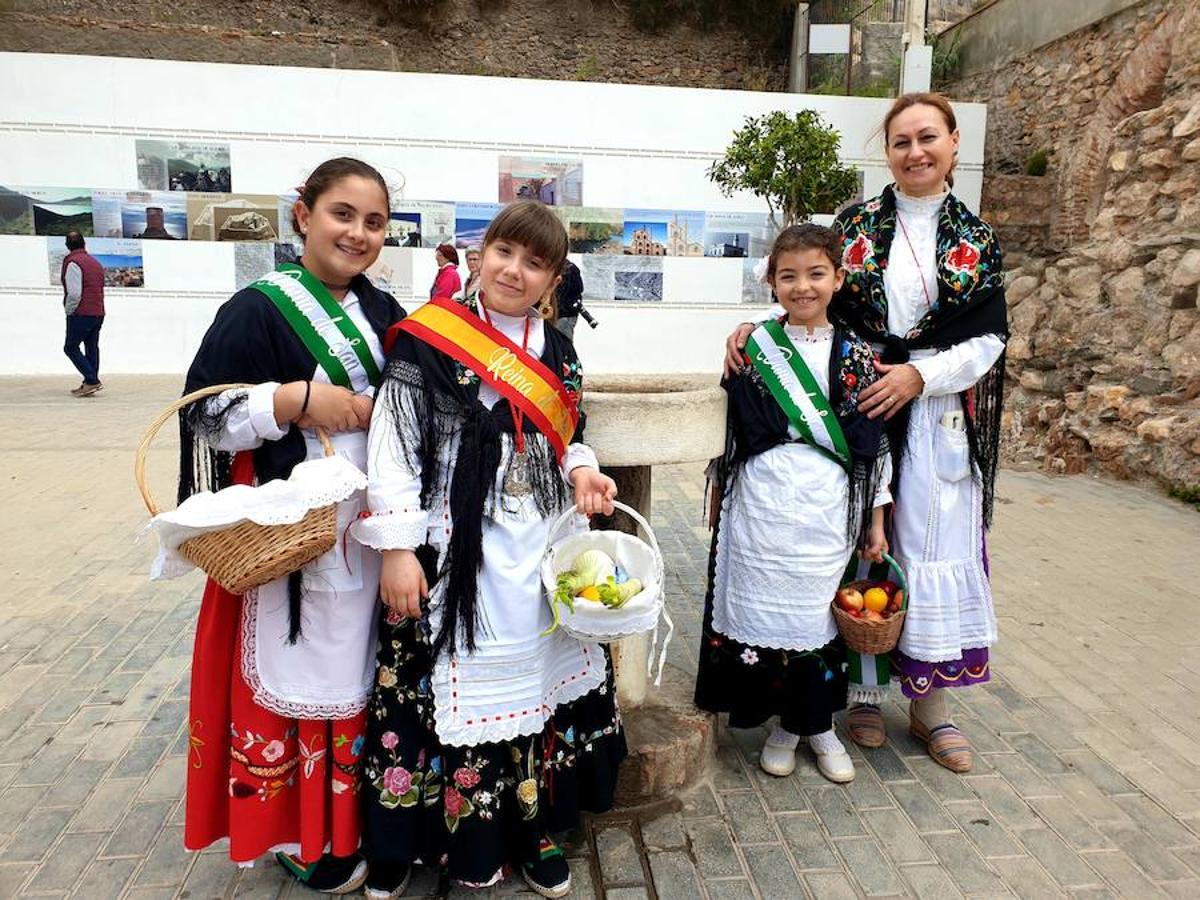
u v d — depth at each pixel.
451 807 1.97
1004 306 2.57
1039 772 2.73
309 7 15.01
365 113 10.56
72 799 2.54
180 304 10.66
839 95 12.48
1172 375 6.24
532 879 2.15
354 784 2.01
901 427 2.58
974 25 12.49
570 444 2.09
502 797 2.02
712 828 2.42
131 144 10.28
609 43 15.95
